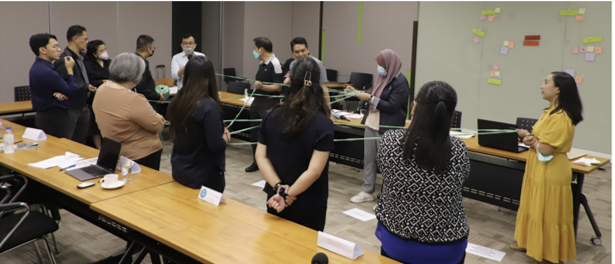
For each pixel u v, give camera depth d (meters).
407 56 7.84
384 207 1.90
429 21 7.22
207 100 2.43
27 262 2.99
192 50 5.94
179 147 2.56
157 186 2.56
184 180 2.58
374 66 8.38
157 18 7.87
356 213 3.94
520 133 3.09
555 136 2.81
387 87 3.84
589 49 5.78
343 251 1.83
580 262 3.16
